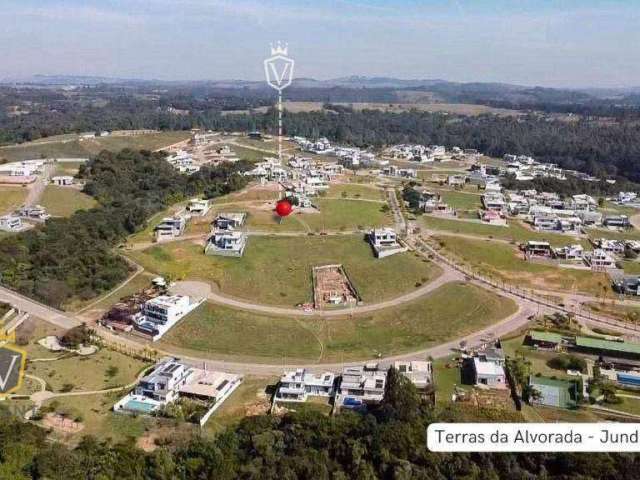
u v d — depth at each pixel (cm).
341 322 13262
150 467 7869
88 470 7650
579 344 11831
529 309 13900
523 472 7531
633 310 14225
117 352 11744
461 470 7556
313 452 7975
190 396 10319
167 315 12681
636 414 9825
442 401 10019
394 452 7888
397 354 11975
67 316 13125
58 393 10075
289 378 10519
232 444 8438
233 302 14038
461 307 13862
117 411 9681
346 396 10238
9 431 8300
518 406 10000
